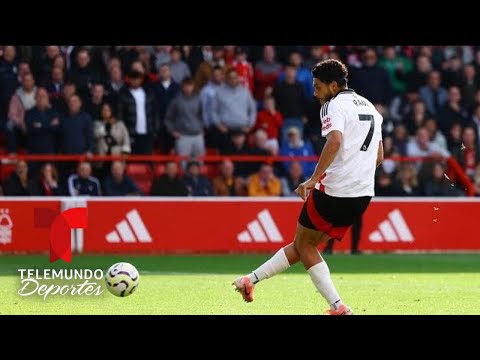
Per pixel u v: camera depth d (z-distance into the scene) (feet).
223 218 231.30
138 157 235.20
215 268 187.52
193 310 120.98
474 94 276.62
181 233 229.66
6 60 245.86
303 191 109.70
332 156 109.70
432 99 273.95
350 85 266.16
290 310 121.80
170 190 234.79
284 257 116.26
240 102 253.24
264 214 232.32
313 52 269.03
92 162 238.07
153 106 247.91
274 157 241.14
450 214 240.32
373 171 114.11
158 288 146.30
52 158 230.27
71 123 239.91
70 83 242.58
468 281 163.22
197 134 250.78
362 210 114.32
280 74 266.16
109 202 226.38
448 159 248.73
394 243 237.86
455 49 287.28
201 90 258.16
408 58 277.85
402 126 259.80
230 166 240.73
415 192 248.93
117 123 242.37
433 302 131.75
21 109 244.83
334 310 113.60
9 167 244.01
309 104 261.44
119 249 226.79
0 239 222.69
